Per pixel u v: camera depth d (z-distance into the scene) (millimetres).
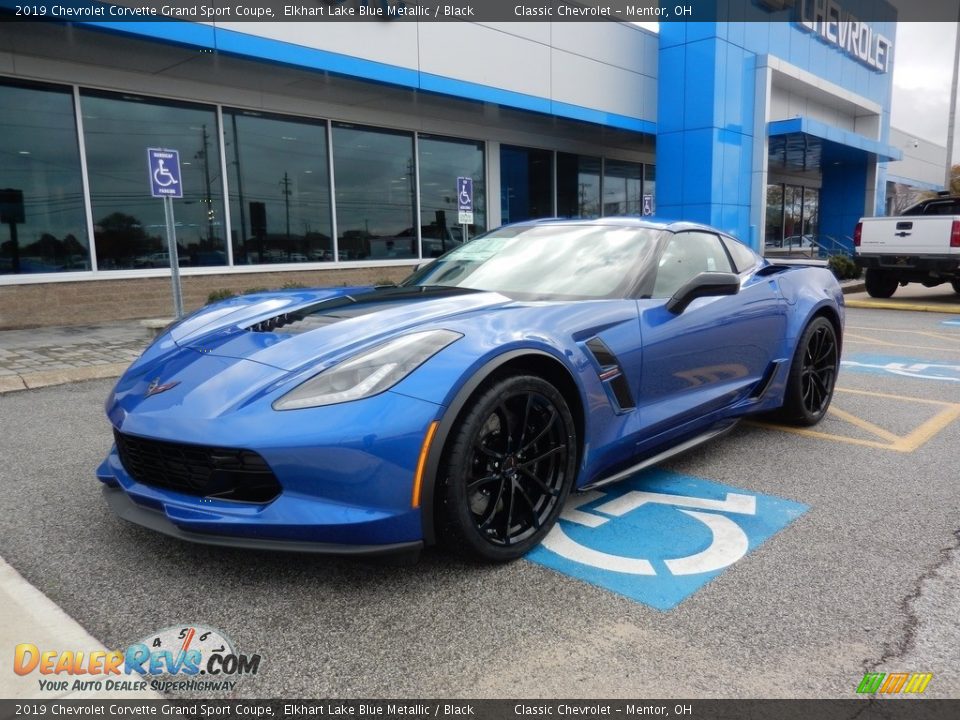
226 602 2256
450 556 2580
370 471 2143
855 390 5543
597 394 2750
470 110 12664
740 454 3846
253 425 2154
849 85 20344
